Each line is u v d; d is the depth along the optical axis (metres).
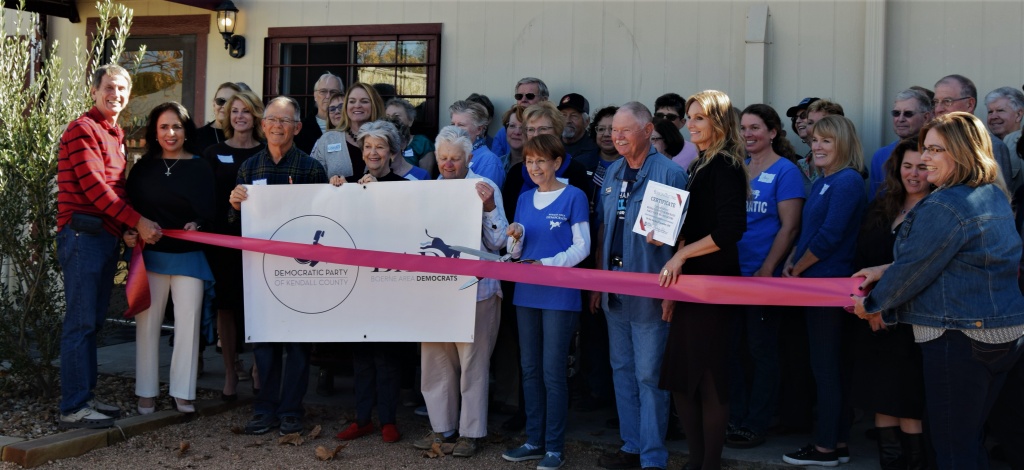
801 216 4.90
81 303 4.84
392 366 5.00
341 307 4.82
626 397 4.53
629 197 4.36
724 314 3.99
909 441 4.25
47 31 8.34
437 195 4.71
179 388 5.20
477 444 4.90
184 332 5.16
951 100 4.97
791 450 4.84
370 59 7.54
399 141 5.00
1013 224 3.51
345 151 5.54
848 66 6.32
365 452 4.82
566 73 7.01
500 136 6.43
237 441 4.96
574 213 4.58
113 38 8.16
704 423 4.01
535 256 4.62
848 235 4.69
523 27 7.11
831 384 4.55
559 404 4.57
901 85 6.25
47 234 5.26
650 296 4.10
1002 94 5.34
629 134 4.29
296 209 4.86
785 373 5.34
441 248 4.71
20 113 5.30
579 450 4.95
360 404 5.04
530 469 4.59
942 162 3.50
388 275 4.75
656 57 6.78
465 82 7.29
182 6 7.98
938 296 3.49
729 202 3.89
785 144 5.34
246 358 6.91
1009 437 3.92
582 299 5.07
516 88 6.69
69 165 4.79
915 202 4.28
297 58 7.74
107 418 4.90
